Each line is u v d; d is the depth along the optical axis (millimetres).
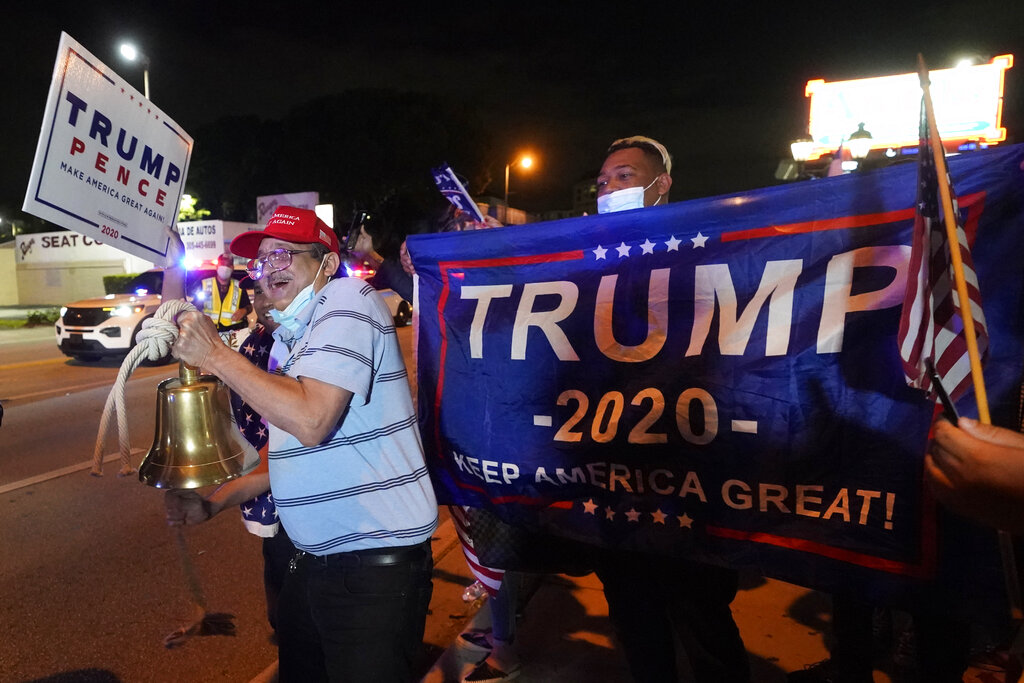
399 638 1916
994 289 1682
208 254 22312
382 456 1897
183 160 2164
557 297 2303
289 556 2619
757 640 2916
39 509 4785
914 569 1741
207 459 1874
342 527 1877
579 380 2234
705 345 2033
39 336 16375
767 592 3346
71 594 3602
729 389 1984
